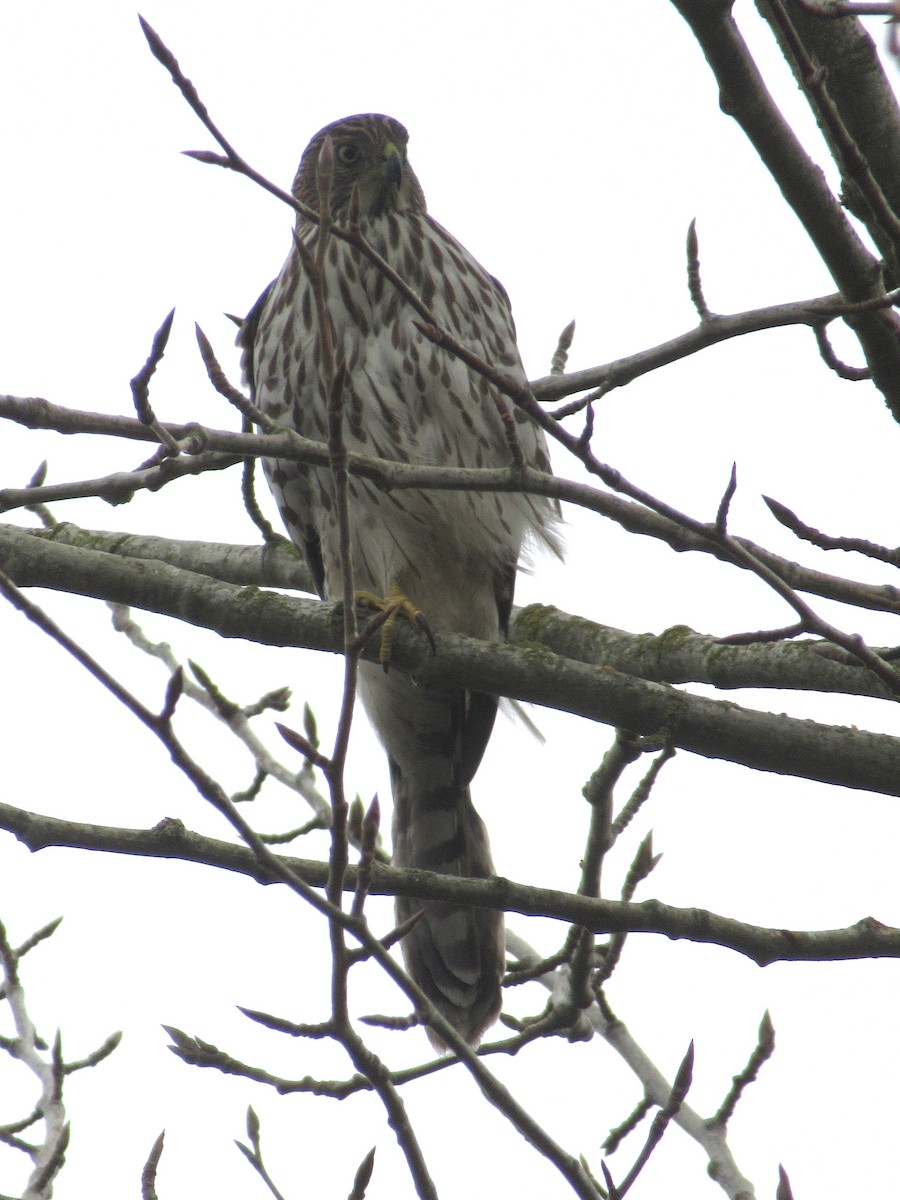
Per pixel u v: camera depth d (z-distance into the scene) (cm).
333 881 565
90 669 521
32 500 640
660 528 648
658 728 788
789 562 692
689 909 716
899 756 759
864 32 718
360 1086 751
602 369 953
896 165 728
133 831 683
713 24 604
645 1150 632
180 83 544
